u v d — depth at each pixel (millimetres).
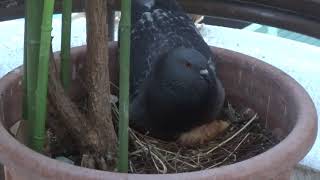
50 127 1041
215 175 796
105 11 926
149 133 1181
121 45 858
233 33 2002
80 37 1861
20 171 861
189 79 1123
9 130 1030
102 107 959
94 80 946
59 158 1027
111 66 1229
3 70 1705
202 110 1152
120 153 912
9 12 1450
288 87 1069
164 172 1023
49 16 823
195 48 1289
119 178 784
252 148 1117
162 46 1312
